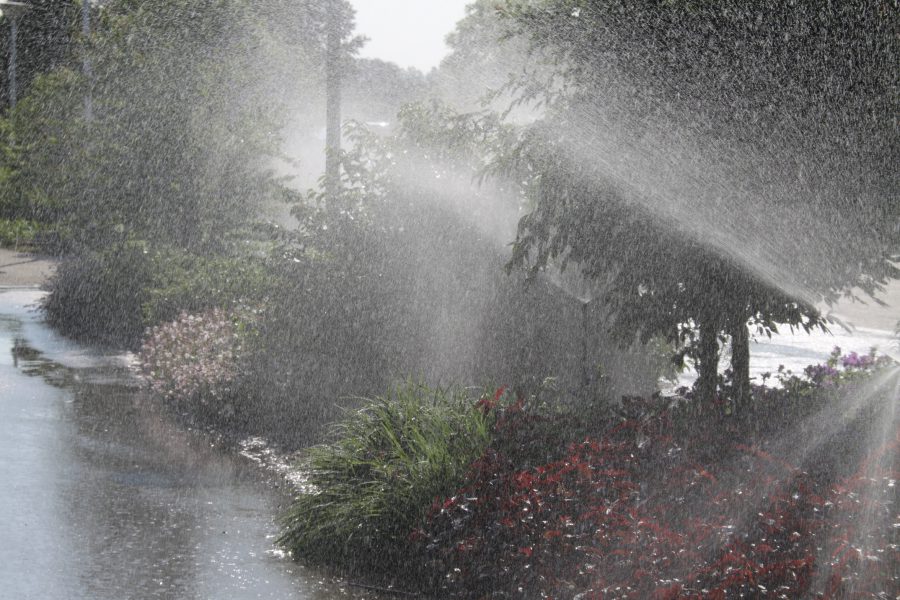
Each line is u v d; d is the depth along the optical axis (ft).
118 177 67.26
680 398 30.25
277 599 22.00
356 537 24.14
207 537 26.03
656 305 29.40
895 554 18.34
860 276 27.99
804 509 20.88
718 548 19.45
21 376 48.47
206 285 50.83
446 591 22.38
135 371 49.26
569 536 20.83
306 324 39.17
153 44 69.41
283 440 36.04
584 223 28.22
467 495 23.59
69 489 30.04
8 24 135.74
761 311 28.86
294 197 43.98
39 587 22.36
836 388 34.06
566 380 37.68
